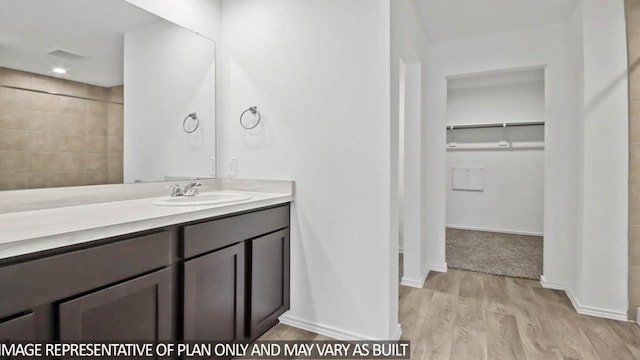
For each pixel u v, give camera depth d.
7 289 0.82
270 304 1.81
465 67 2.97
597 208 2.13
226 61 2.18
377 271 1.72
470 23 2.69
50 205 1.39
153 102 1.80
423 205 2.82
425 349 1.74
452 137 5.11
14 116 1.30
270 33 2.01
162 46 1.84
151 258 1.19
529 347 1.76
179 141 1.94
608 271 2.12
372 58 1.70
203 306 1.40
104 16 1.59
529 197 4.68
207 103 2.11
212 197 1.90
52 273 0.91
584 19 2.14
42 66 1.38
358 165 1.75
